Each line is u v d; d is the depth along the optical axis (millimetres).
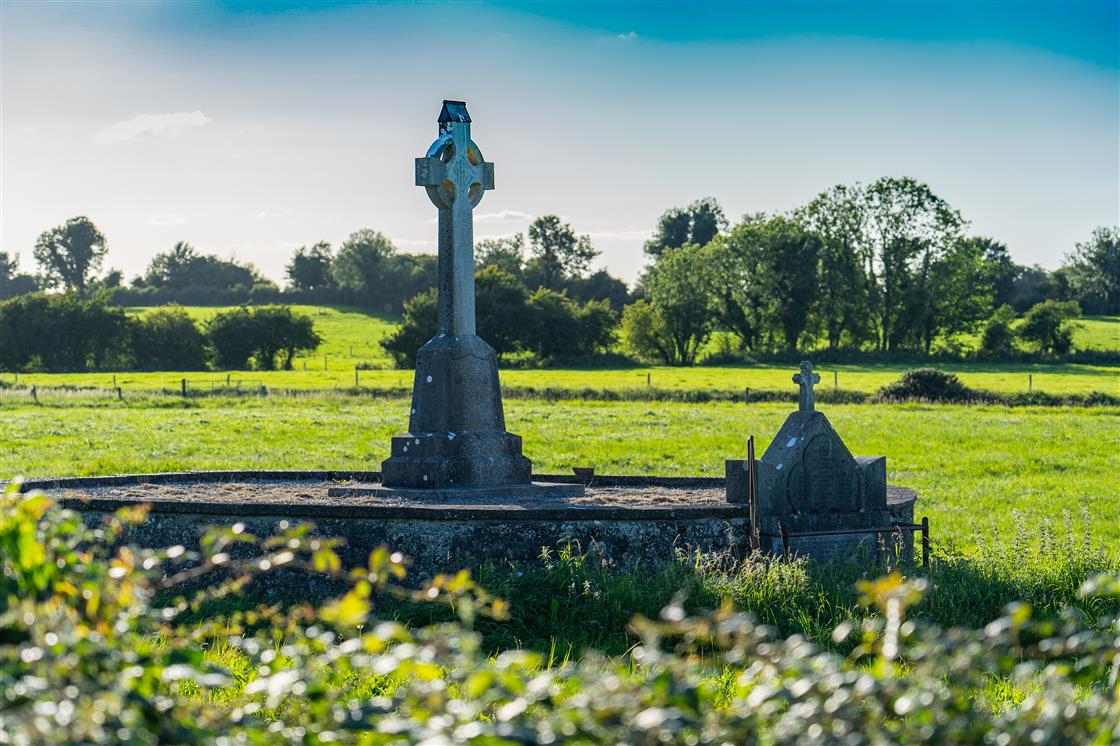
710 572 12297
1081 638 4762
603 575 11656
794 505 13734
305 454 33875
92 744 3941
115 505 13031
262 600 12523
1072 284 160375
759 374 92875
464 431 15453
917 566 12898
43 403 53938
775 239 117625
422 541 12539
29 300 112375
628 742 4082
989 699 8664
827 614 11195
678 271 118000
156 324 113375
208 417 47188
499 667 4332
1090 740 4391
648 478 17203
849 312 117938
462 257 15680
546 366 108812
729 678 9203
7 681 3947
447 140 15656
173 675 4555
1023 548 13062
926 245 117062
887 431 43219
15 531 4922
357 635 10625
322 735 4707
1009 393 59219
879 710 4441
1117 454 35250
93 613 4750
